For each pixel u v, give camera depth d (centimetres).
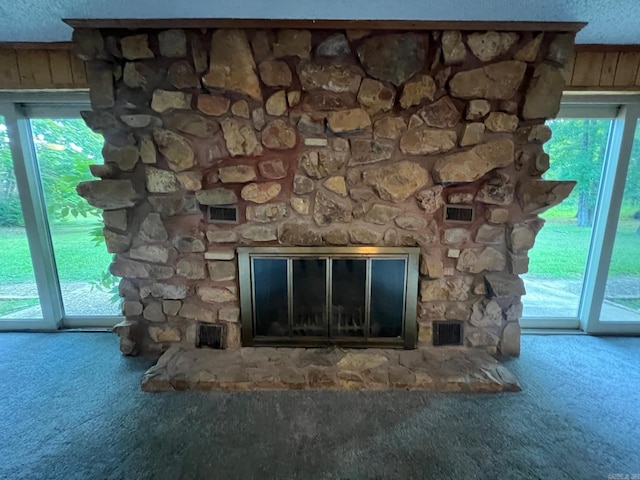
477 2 150
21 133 226
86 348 231
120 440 153
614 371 204
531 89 182
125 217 203
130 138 192
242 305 213
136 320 219
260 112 186
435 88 183
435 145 189
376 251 205
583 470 138
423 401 176
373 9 157
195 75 182
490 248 206
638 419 166
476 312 214
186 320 218
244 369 195
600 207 235
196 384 185
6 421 164
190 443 151
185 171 194
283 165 193
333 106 184
